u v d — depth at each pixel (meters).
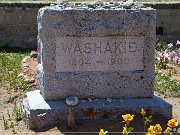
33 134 2.65
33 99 2.83
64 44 2.78
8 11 5.30
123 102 2.81
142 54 2.84
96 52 2.81
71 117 2.65
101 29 2.78
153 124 2.72
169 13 5.36
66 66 2.80
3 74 4.04
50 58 2.77
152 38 2.83
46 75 2.78
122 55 2.83
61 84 2.80
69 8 2.77
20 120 2.93
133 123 2.72
